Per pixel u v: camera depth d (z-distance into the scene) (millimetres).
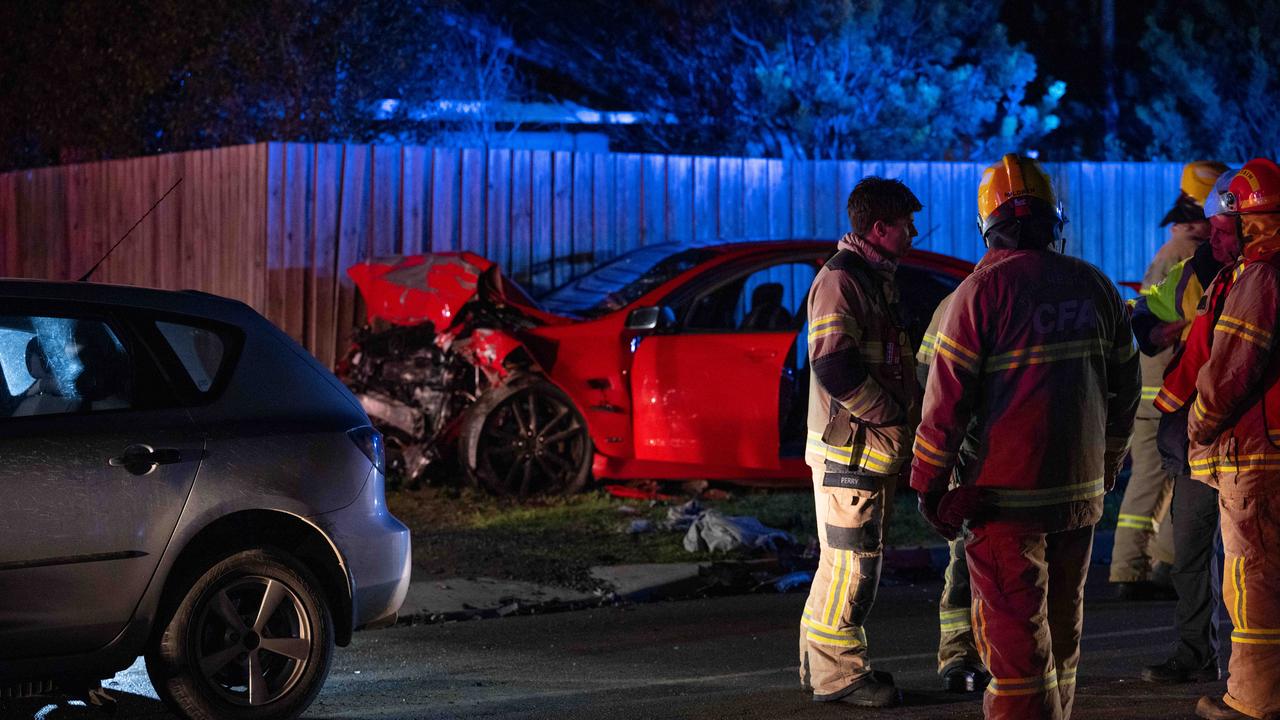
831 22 25500
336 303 18078
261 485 7906
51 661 7438
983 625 6613
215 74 21875
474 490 15602
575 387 15039
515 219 19062
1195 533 8562
